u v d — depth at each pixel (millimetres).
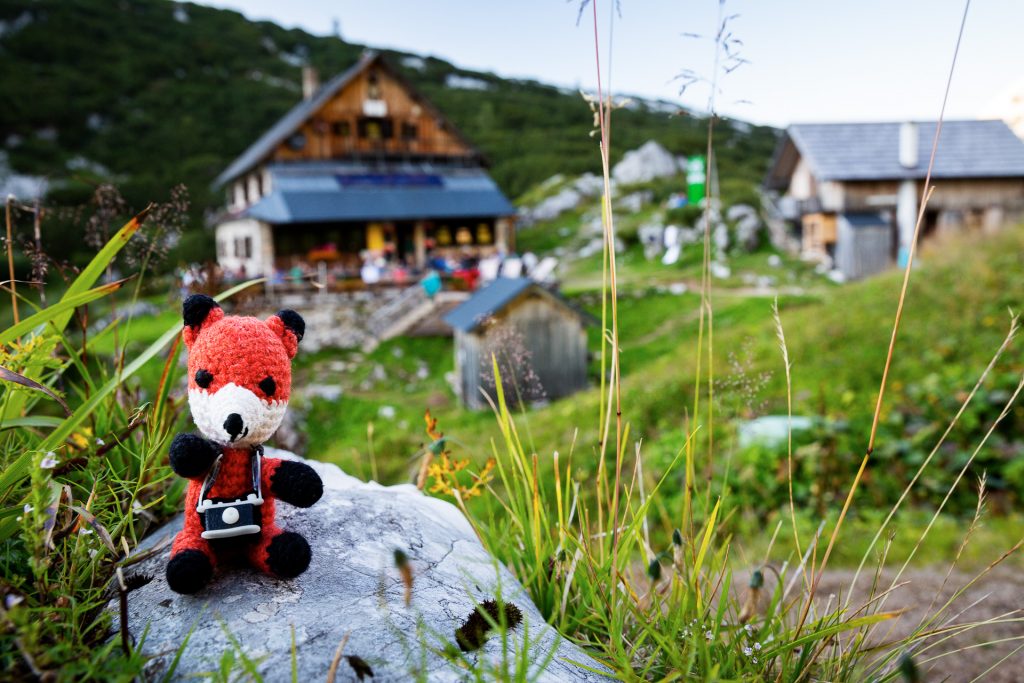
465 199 29656
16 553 1480
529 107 65312
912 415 8422
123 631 1270
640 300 24344
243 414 1480
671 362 13859
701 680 1600
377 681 1280
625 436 2002
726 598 1844
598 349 18250
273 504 1603
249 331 1562
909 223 30188
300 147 29922
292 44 77875
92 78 57938
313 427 15828
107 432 1983
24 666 1271
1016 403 7805
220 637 1392
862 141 31234
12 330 1359
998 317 11078
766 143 63750
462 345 16656
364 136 30859
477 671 1245
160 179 46031
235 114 57875
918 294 13195
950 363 10227
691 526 2070
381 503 2062
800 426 7980
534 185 50406
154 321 11141
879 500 6781
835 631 1665
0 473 1558
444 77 78938
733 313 21625
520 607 1774
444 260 27891
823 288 26109
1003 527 5793
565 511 2113
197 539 1526
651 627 1785
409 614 1518
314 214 26672
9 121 49812
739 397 2057
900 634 3566
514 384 2107
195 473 1485
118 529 1701
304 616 1462
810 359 11617
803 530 6203
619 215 40094
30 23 62125
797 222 34125
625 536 2074
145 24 69312
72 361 1951
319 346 21531
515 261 21234
